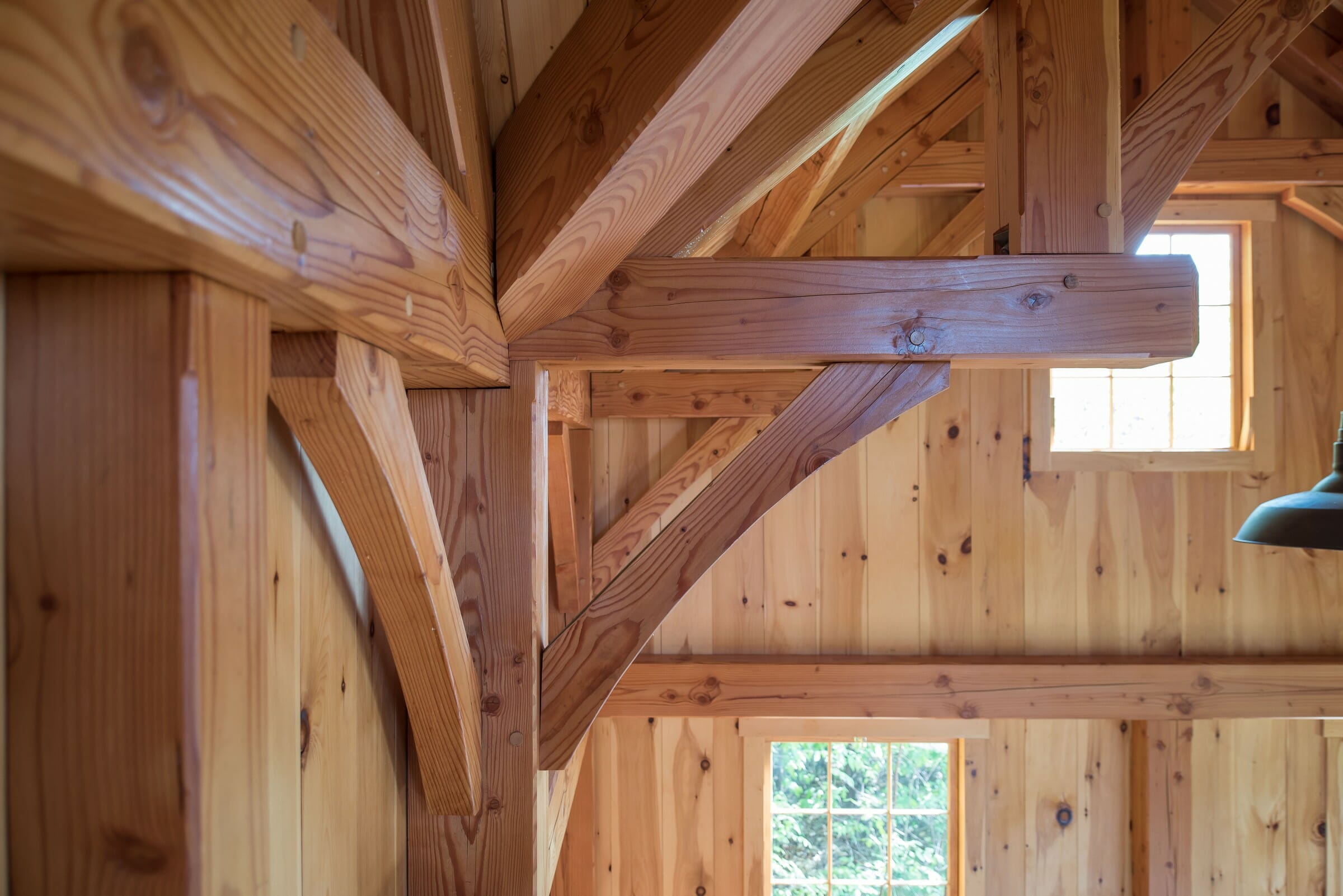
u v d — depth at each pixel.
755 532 3.65
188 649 0.48
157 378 0.48
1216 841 3.64
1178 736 3.49
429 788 1.26
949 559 3.64
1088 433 3.75
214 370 0.51
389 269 0.74
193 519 0.48
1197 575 3.62
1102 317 1.32
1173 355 1.33
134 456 0.47
